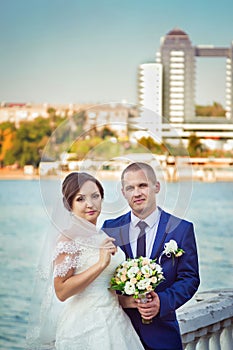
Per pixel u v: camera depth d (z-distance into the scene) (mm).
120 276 3035
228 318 3781
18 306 15234
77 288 2973
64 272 2975
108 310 3045
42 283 3135
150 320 3031
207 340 3645
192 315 3498
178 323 3199
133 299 3107
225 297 3887
